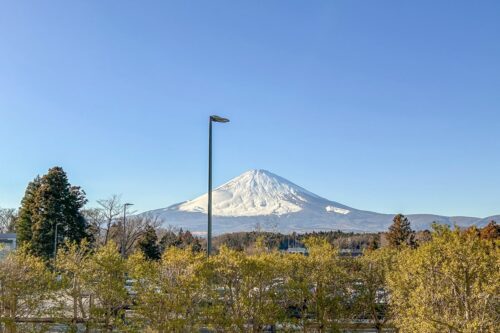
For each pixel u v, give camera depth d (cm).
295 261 1638
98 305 1516
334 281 1644
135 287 1462
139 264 1567
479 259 1218
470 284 1224
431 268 1266
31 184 5134
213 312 1443
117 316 1502
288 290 1564
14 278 1422
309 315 1623
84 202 5056
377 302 1738
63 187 4906
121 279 1550
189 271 1474
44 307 1501
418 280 1317
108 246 1903
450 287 1258
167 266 1502
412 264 1339
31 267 1491
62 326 1622
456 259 1227
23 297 1431
